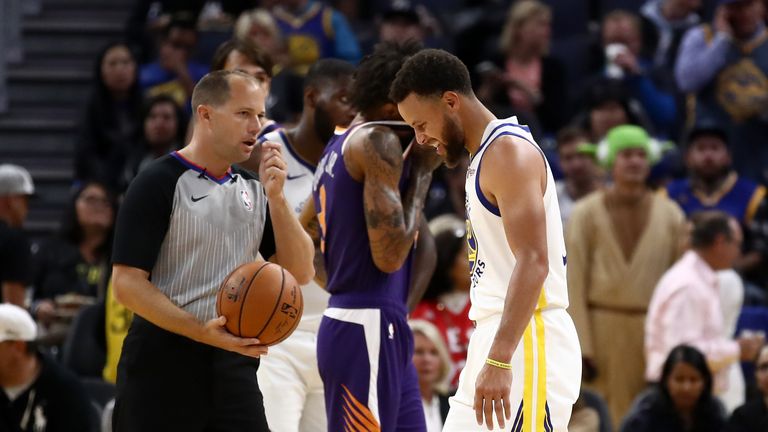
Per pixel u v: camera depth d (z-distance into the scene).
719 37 35.62
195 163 16.20
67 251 30.31
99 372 25.84
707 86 35.81
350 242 17.33
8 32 41.53
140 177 15.99
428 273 18.55
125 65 35.62
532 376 15.04
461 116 15.30
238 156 16.12
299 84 35.22
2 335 21.91
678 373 24.20
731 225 26.98
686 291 26.56
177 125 33.19
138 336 16.03
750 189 32.38
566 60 39.81
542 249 14.64
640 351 27.66
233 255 16.23
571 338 15.47
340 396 17.38
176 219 15.95
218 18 39.88
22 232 26.97
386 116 17.56
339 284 17.48
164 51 37.12
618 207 28.09
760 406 24.20
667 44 40.09
